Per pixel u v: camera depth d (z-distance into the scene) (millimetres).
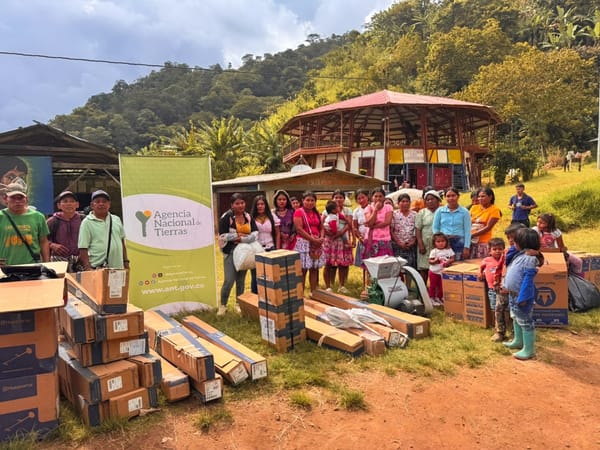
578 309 6117
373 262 6121
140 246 6340
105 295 3500
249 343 5098
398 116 33938
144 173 6383
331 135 33875
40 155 14188
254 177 18219
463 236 6566
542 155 41875
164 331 4527
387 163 28766
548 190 22125
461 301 5855
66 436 3223
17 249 4594
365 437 3275
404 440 3238
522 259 4625
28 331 3182
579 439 3225
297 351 4840
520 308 4629
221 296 6383
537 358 4656
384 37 90312
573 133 44406
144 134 87875
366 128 37281
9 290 3160
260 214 6574
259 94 106625
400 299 6051
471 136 32094
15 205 4590
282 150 37156
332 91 70250
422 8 94375
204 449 3133
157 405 3604
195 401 3764
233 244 6254
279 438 3271
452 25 75562
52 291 3193
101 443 3186
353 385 4074
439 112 31125
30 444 3090
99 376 3352
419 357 4621
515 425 3418
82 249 4973
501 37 56875
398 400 3812
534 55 44031
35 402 3209
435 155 29156
